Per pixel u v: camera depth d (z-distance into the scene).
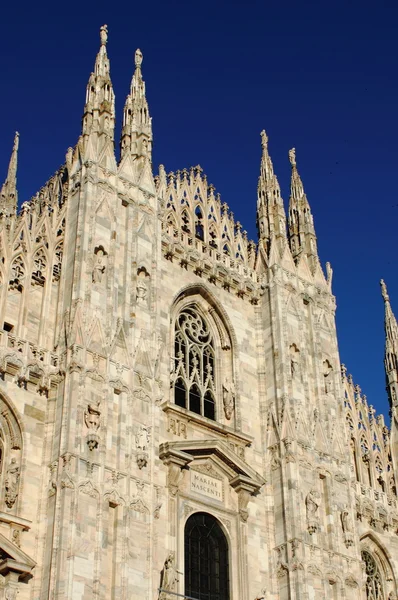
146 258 45.75
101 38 52.03
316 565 44.12
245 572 42.44
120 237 45.34
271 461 47.03
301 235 57.50
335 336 54.75
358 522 50.25
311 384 51.31
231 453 44.06
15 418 37.66
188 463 42.38
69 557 34.50
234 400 47.97
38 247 43.25
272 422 48.09
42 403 38.81
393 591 50.28
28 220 43.44
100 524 36.31
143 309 44.12
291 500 45.06
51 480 36.66
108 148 47.38
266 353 50.84
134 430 40.03
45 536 35.59
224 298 51.03
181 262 49.50
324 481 47.72
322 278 56.50
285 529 44.53
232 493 44.34
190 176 53.66
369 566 50.56
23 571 33.62
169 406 43.47
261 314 52.56
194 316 49.78
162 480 41.38
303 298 54.06
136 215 46.69
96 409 38.66
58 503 35.75
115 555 36.53
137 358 42.06
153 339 43.56
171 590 37.91
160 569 39.22
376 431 55.84
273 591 43.50
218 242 52.94
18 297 41.41
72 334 39.91
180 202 51.84
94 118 48.22
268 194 57.34
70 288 42.03
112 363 40.72
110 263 43.62
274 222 56.09
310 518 45.12
